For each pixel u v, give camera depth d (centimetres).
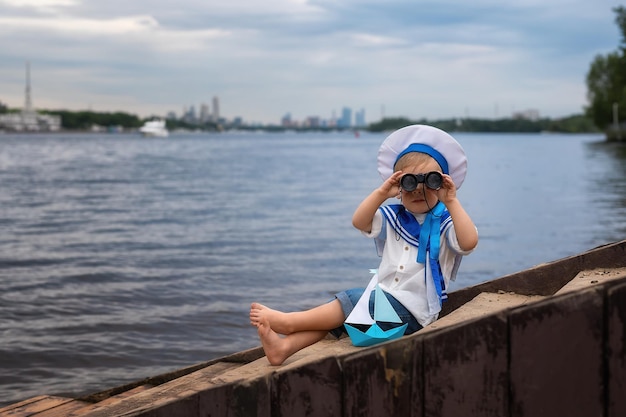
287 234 1340
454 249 291
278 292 818
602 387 187
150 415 229
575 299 188
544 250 1105
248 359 357
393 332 279
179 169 3959
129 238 1279
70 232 1364
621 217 1562
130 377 535
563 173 3419
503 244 1172
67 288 837
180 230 1400
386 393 206
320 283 872
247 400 220
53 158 5462
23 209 1811
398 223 301
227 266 988
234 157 5931
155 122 18762
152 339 628
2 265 989
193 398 225
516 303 310
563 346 190
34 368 553
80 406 370
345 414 210
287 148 9275
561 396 191
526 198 2097
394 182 291
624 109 8131
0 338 628
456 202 284
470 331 197
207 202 2033
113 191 2419
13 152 6788
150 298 783
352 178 3253
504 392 195
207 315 706
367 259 1054
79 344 612
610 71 8375
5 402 484
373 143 13075
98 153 6662
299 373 214
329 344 299
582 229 1361
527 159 5212
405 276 293
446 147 300
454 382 200
